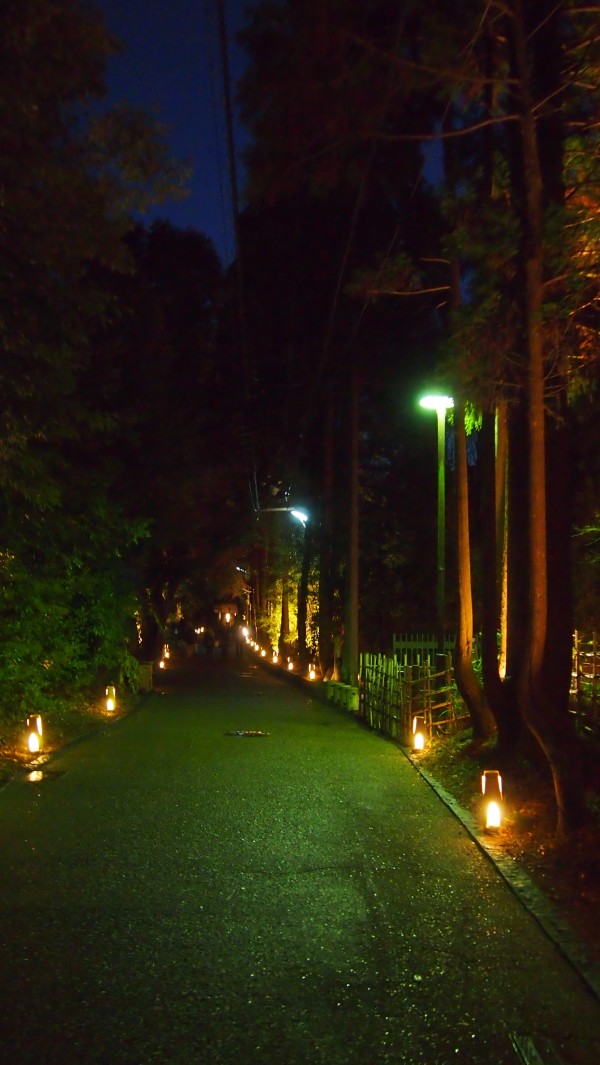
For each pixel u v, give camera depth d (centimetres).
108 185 1268
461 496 1630
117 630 2573
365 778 1434
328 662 3522
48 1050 507
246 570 7425
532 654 928
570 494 1202
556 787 959
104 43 1148
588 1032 538
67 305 1308
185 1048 511
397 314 2359
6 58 1059
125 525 2380
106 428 1606
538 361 914
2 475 1423
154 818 1115
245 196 1273
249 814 1145
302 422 3638
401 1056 505
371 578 3534
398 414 3378
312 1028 538
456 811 1157
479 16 930
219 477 4075
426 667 1988
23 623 1767
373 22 1062
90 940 682
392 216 1984
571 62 965
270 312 3122
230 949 666
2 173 1099
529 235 905
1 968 625
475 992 594
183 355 3562
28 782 1373
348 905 779
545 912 757
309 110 1146
